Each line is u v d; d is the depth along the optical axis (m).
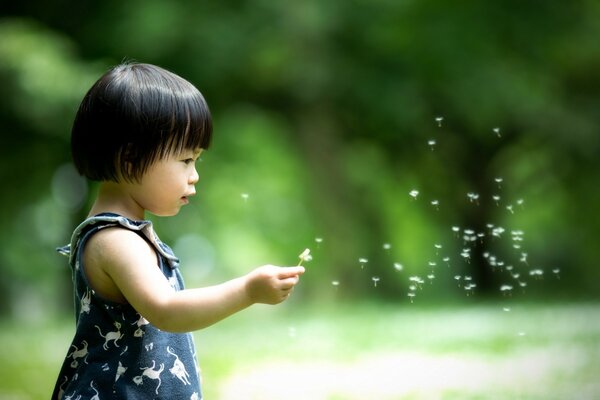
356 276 29.08
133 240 4.65
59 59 26.17
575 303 22.81
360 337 14.86
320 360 12.25
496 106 29.06
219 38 26.94
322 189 29.06
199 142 4.88
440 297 35.88
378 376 10.48
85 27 28.58
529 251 41.44
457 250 37.28
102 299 4.68
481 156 34.50
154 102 4.71
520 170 35.78
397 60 28.80
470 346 12.88
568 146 31.69
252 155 32.44
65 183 31.84
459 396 8.84
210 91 29.02
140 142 4.70
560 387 9.19
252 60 27.31
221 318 4.50
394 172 34.44
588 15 30.44
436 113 30.00
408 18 28.42
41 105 25.97
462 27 28.73
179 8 27.30
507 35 29.72
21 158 29.30
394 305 26.17
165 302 4.46
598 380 9.57
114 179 4.81
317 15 26.75
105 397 4.59
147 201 4.85
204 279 42.47
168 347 4.73
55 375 11.86
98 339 4.70
